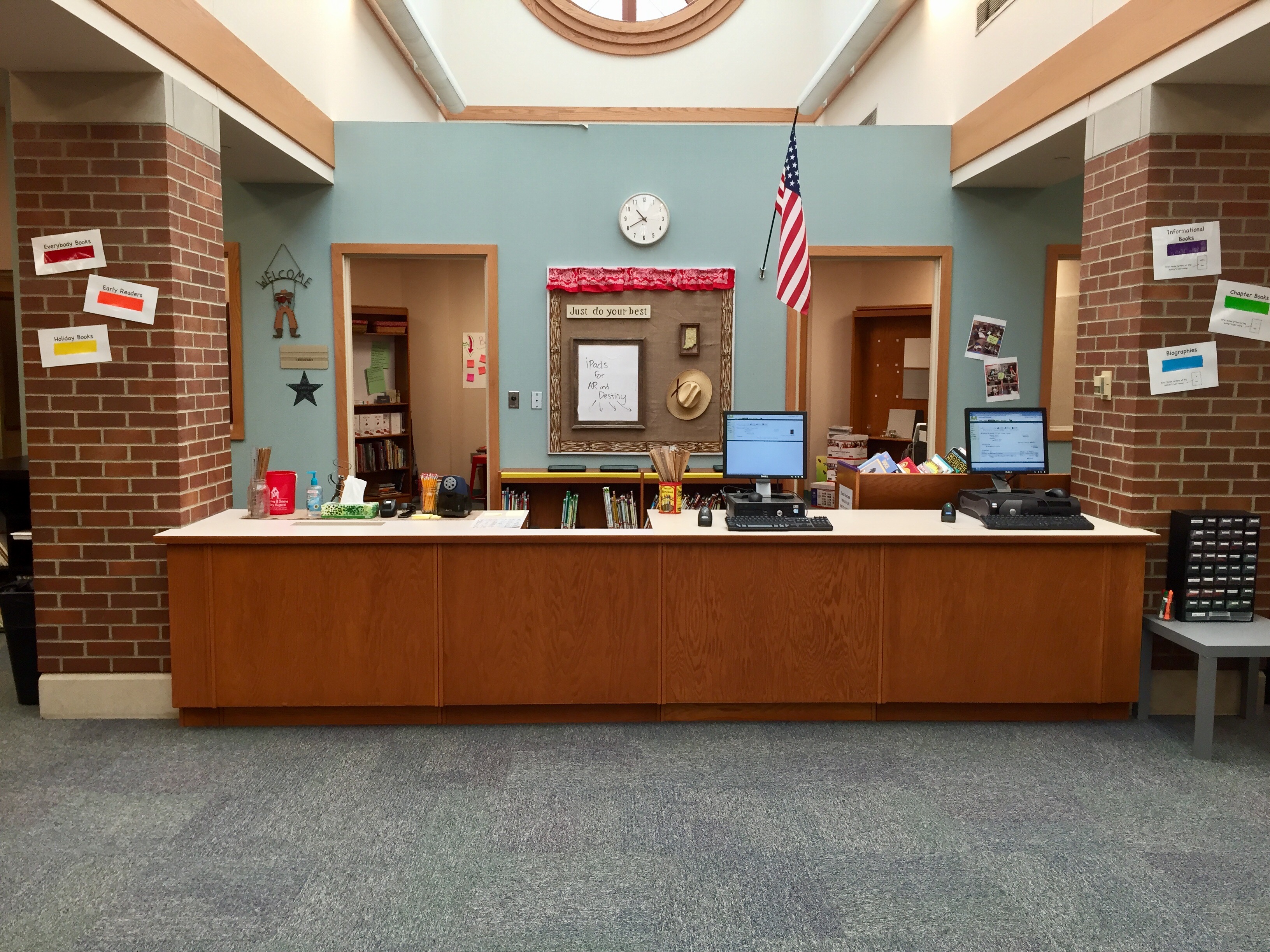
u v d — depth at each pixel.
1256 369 3.89
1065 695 3.83
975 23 5.63
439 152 5.95
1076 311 6.16
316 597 3.68
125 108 3.67
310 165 5.48
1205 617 3.80
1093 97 4.21
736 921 2.42
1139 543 3.77
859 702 3.83
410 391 8.84
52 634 3.88
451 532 3.70
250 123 4.55
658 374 6.14
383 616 3.70
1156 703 4.00
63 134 3.68
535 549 3.70
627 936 2.35
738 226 6.05
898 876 2.64
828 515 4.20
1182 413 3.90
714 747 3.57
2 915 2.44
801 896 2.54
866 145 5.99
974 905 2.50
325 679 3.71
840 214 6.02
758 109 9.48
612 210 6.02
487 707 3.80
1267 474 3.93
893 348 8.13
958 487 4.55
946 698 3.81
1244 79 3.69
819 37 9.11
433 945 2.31
